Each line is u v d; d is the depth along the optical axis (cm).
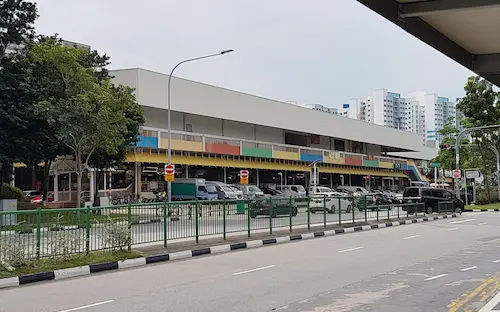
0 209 2756
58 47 3105
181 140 4972
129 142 3803
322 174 8012
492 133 4922
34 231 1334
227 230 1953
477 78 4906
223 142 5522
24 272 1234
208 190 4859
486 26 785
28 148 3262
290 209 2269
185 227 1791
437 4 702
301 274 1185
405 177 9812
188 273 1261
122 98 3319
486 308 810
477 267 1260
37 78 3241
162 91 5088
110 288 1079
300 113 7169
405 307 830
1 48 3406
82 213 1460
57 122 3047
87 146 3269
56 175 4816
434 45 808
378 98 11225
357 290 980
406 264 1320
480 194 5112
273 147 6281
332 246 1783
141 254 1529
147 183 5019
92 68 3588
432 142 11950
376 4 686
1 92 3159
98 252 1488
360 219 2727
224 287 1044
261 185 6450
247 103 6231
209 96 5681
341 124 8050
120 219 1576
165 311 834
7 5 3328
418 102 12038
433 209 3578
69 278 1251
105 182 4862
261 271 1252
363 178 9075
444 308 820
